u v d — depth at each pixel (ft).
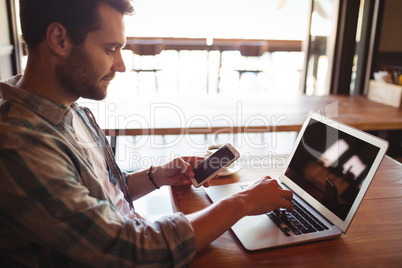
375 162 2.63
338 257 2.48
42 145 2.27
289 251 2.53
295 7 18.20
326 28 10.40
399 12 9.75
